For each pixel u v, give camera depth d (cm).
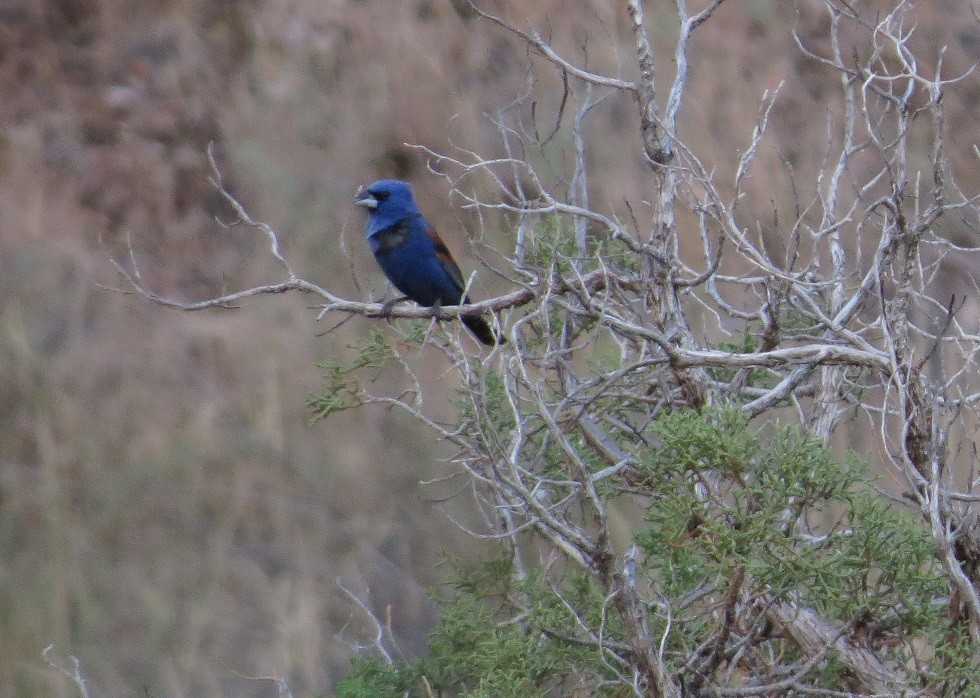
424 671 782
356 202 1101
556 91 1719
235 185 1739
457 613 761
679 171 764
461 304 713
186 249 1608
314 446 1260
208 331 1402
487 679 682
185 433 1266
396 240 1092
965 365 702
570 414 730
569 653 679
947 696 624
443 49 1798
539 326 800
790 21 1770
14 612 1101
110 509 1203
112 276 1517
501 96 1744
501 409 754
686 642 669
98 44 1983
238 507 1206
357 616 1106
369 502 1222
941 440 629
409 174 1688
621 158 1555
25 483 1212
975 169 1539
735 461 606
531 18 1802
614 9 1794
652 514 619
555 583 740
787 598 621
